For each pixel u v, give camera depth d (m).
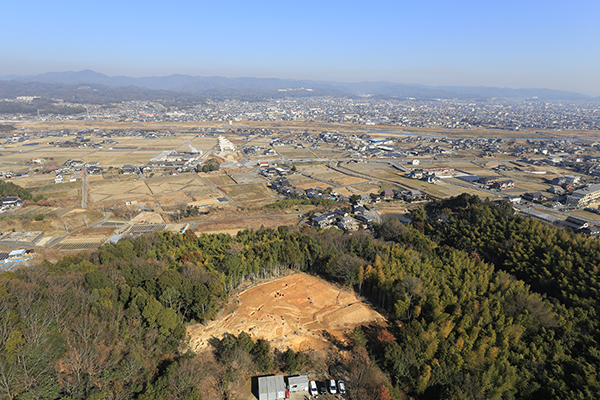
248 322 99.31
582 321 101.88
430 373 77.50
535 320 100.88
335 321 102.06
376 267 120.38
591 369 81.44
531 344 91.56
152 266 114.12
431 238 182.25
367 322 102.69
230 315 102.94
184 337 86.38
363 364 79.12
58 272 111.62
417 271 123.56
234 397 72.25
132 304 89.75
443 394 73.38
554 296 120.25
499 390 77.12
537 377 83.56
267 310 106.38
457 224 186.88
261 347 81.38
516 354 88.19
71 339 73.19
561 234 155.62
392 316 106.88
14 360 63.25
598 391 75.75
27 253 164.88
